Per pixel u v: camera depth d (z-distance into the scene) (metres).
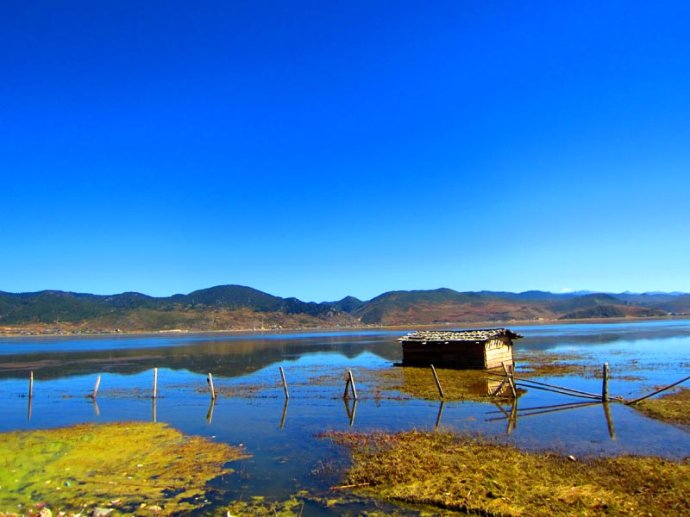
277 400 32.06
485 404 27.73
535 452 17.48
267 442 20.80
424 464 16.33
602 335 106.38
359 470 16.12
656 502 12.48
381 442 19.73
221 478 16.03
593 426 21.56
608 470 15.09
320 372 48.38
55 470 17.23
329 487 14.88
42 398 36.16
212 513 13.21
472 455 17.20
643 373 40.47
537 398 29.03
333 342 112.81
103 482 15.87
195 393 36.59
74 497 14.59
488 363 43.72
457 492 13.70
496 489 13.77
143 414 28.66
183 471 16.89
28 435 23.20
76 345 120.88
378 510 13.06
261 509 13.38
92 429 24.33
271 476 16.11
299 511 13.16
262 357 71.75
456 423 23.16
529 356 59.84
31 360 73.25
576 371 42.53
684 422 21.69
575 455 17.03
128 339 160.62
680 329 128.25
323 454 18.52
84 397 36.09
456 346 44.56
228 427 24.16
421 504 13.27
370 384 37.53
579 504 12.56
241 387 38.78
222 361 66.19
